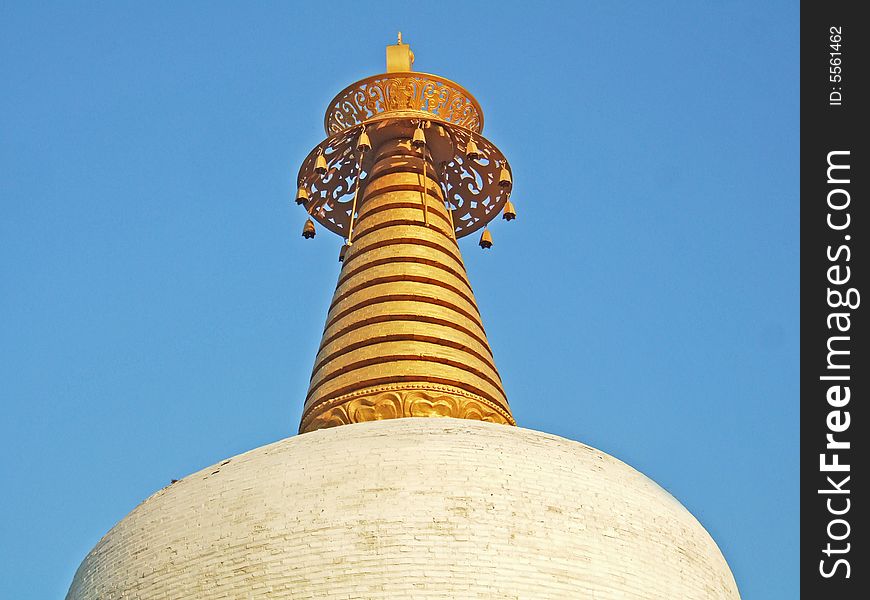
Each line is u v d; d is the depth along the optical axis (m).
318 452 30.16
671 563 29.83
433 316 36.12
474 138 39.91
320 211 41.12
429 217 38.38
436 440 30.09
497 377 36.34
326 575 27.92
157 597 29.09
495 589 27.75
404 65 41.28
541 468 29.88
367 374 35.09
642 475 31.83
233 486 30.03
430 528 28.34
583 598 28.19
